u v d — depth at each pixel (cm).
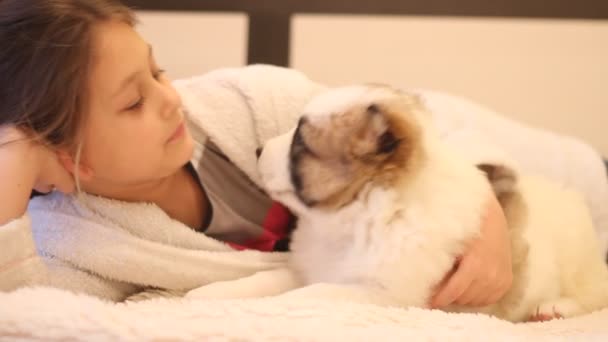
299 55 281
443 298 120
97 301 96
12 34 108
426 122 133
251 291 126
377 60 279
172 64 277
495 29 272
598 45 268
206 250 133
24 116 109
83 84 110
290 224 150
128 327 88
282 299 106
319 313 100
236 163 142
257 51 283
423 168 125
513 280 133
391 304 118
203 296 121
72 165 118
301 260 135
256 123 145
